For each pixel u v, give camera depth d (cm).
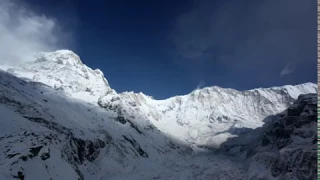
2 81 17800
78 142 15512
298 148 14338
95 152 16538
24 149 7369
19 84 19850
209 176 17200
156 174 17312
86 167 15250
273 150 18875
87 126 18550
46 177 7112
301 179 12319
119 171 16388
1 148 7506
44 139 8638
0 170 6294
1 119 11319
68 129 15825
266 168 15450
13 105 14688
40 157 7612
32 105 16025
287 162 13775
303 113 18225
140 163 18662
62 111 18425
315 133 15650
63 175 7869
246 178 15662
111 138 18912
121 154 18238
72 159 13338
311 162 12506
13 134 8900
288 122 19200
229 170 17725
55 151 8881
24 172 6606
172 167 19750
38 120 14388
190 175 17725
